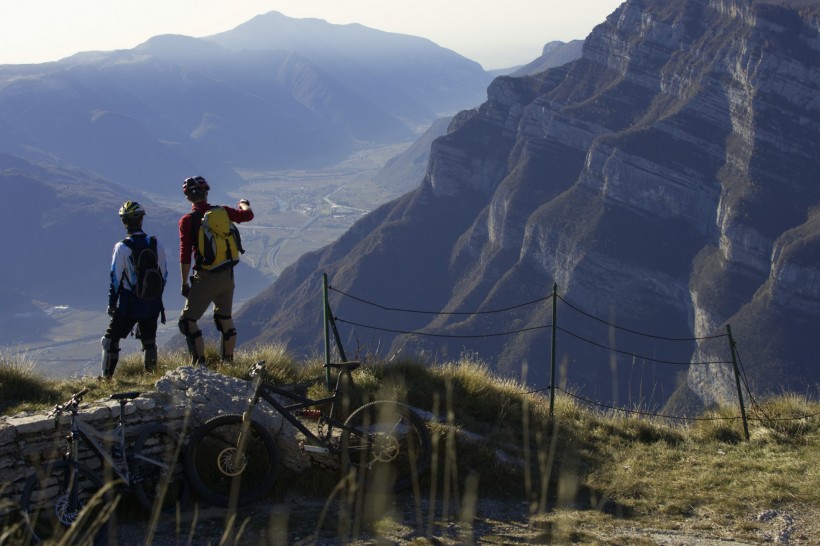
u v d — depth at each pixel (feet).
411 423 26.55
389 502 25.76
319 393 33.14
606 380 604.49
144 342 32.35
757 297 570.05
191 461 24.17
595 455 33.47
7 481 21.45
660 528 25.63
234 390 27.02
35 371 30.40
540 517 25.84
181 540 22.08
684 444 36.86
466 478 27.66
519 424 35.45
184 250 33.04
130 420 24.14
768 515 27.02
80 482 22.36
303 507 25.09
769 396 43.93
